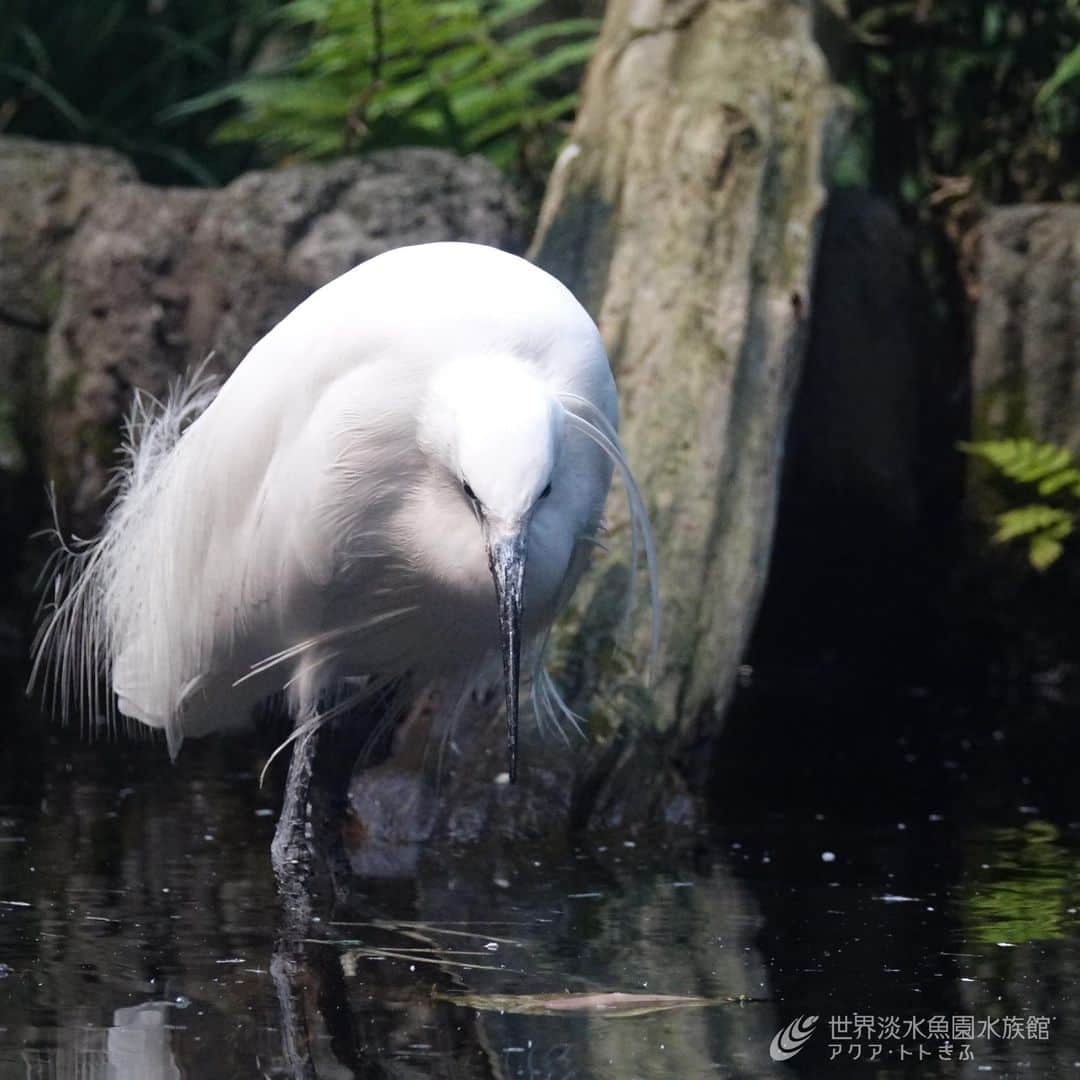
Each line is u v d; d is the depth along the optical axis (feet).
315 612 25.32
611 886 24.54
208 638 26.40
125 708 27.66
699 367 33.83
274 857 24.93
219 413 25.23
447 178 40.16
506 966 20.75
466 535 23.48
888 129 49.65
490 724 28.78
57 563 38.34
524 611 24.16
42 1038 17.90
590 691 29.19
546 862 25.85
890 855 26.23
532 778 27.89
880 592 44.50
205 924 22.26
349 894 23.95
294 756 26.25
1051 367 40.70
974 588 41.93
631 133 38.73
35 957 20.65
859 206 44.57
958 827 27.89
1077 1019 18.90
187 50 52.70
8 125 52.19
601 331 34.94
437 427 22.34
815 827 27.99
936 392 44.88
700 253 35.88
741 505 32.63
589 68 42.14
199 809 28.32
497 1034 18.34
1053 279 40.55
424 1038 18.16
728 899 23.84
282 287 39.65
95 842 26.13
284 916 22.71
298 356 23.94
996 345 41.09
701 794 30.07
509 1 47.73
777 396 34.53
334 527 24.03
